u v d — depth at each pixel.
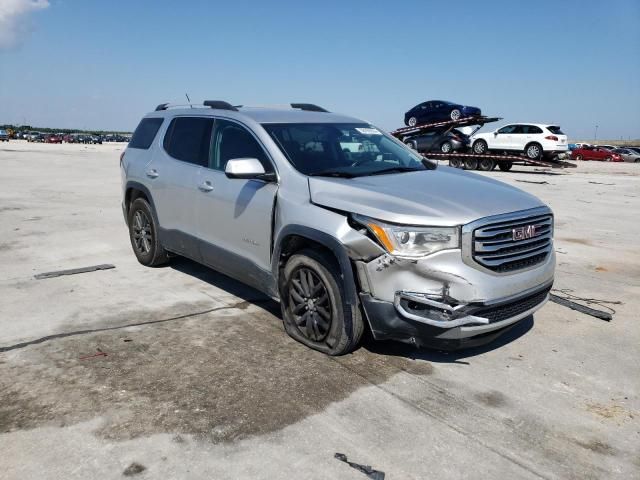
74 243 7.76
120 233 8.48
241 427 3.15
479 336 3.71
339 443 3.02
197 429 3.12
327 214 3.93
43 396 3.46
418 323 3.60
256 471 2.77
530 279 3.88
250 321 4.78
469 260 3.59
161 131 6.14
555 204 13.01
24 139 91.44
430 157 28.41
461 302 3.56
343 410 3.36
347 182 4.12
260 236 4.53
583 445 3.07
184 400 3.44
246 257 4.74
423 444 3.02
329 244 3.83
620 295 5.79
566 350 4.32
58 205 11.27
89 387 3.58
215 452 2.92
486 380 3.79
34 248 7.43
